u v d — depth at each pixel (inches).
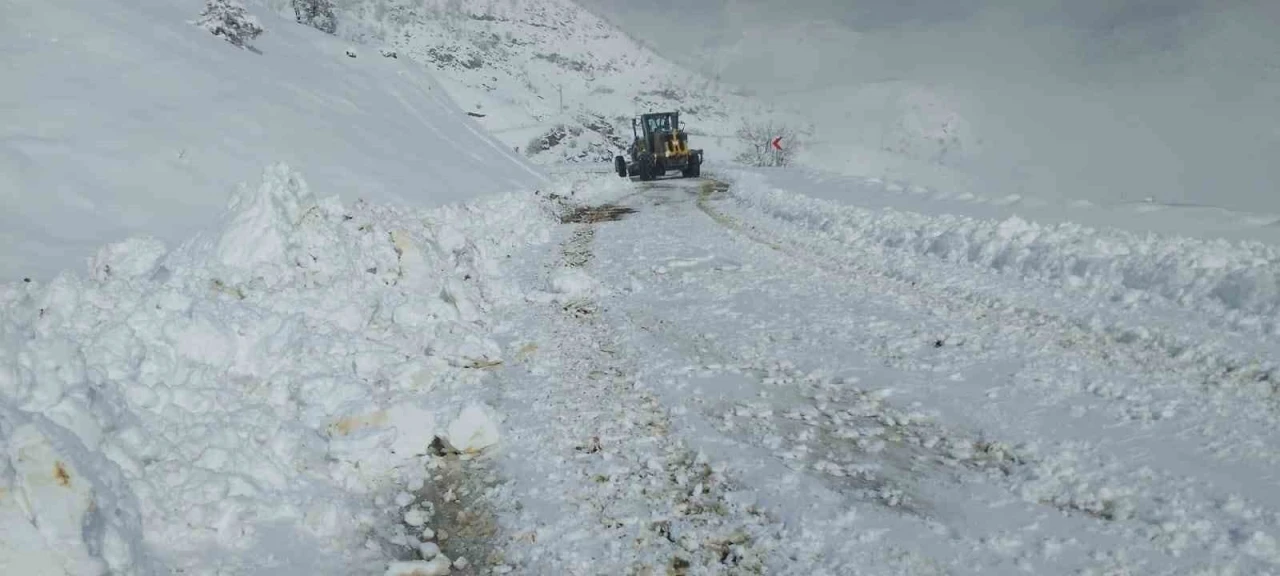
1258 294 257.1
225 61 722.8
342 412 192.9
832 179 895.7
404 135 829.8
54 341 146.6
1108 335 254.2
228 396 185.9
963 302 313.4
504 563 137.8
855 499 152.3
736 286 362.9
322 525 146.7
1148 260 312.2
